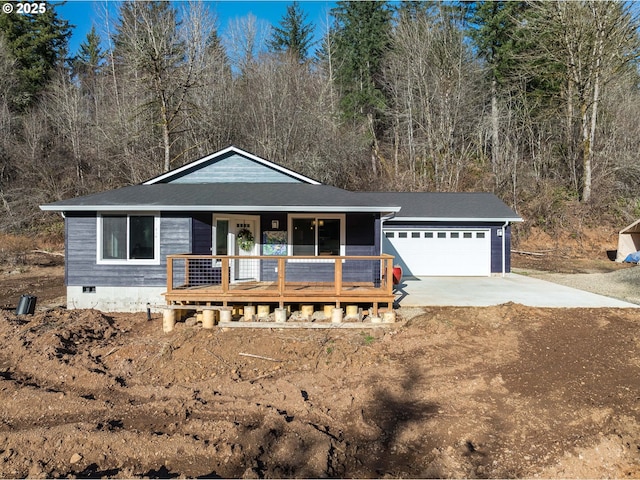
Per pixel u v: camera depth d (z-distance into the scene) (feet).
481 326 30.04
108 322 33.30
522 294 42.42
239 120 99.71
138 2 79.92
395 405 19.84
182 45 84.69
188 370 23.82
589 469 14.90
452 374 22.95
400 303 37.81
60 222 93.09
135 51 78.95
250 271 41.06
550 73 92.27
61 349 26.25
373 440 17.04
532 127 104.83
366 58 112.88
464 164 101.91
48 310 37.14
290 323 31.17
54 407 19.61
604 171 92.32
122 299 38.09
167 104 81.82
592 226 86.94
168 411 19.24
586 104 89.76
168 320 30.66
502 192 96.32
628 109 96.89
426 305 36.88
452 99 102.27
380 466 15.40
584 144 90.02
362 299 32.68
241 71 111.34
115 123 95.20
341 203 37.24
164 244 37.91
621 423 17.78
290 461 15.52
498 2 104.99
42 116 105.40
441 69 101.35
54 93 110.22
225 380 22.44
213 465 15.30
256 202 37.14
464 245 58.23
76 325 30.55
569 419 18.26
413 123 110.11
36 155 99.71
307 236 41.11
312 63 121.19
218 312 33.42
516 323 30.71
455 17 106.22
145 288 38.04
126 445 16.33
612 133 94.73
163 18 84.23
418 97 106.63
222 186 45.37
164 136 79.97
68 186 97.45
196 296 32.50
